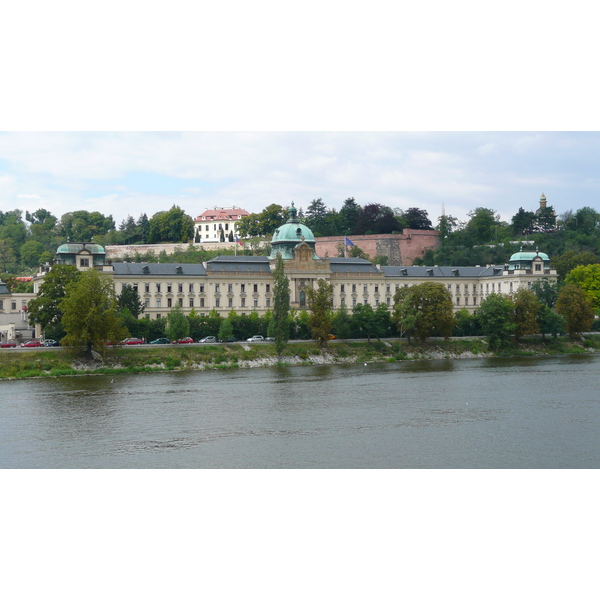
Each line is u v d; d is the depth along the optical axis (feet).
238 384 520.42
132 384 518.37
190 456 333.21
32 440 360.28
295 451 341.82
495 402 454.81
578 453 341.00
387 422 399.85
